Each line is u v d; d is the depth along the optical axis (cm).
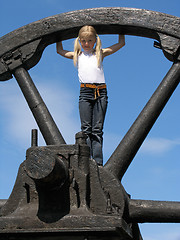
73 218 584
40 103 732
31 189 615
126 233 599
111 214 594
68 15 765
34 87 750
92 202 610
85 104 696
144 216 657
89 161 623
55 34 767
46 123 714
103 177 630
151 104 703
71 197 600
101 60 722
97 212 605
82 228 574
